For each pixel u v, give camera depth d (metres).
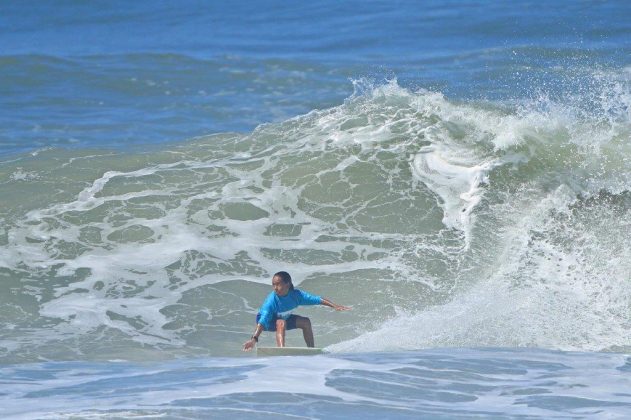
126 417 23.78
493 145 59.31
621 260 49.12
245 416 23.94
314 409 24.81
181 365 32.72
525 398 26.73
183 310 45.81
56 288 47.72
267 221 54.22
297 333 43.94
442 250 51.34
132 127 72.12
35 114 76.00
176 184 57.75
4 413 24.45
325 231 53.41
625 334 42.38
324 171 58.53
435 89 77.75
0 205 55.25
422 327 43.34
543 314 44.38
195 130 71.12
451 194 56.06
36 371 32.41
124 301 46.56
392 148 60.09
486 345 40.84
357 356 33.53
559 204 54.44
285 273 40.75
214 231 53.12
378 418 24.09
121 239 52.28
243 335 43.53
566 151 58.59
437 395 26.92
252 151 61.66
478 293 47.09
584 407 25.69
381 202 55.78
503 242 51.72
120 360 39.94
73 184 57.78
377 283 48.41
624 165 57.31
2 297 46.62
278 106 77.56
